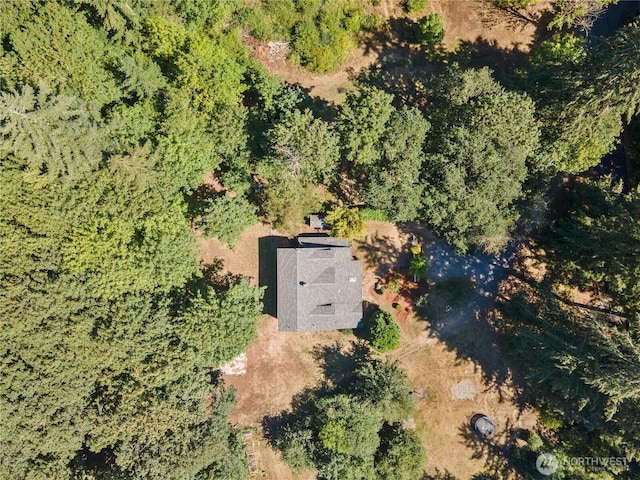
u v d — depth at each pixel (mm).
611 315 41031
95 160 33469
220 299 37156
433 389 41938
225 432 37719
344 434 37938
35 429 33781
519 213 37281
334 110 40125
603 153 38000
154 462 34594
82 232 33844
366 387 39281
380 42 41719
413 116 34938
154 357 35406
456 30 42188
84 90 34031
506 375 42156
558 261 41844
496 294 42188
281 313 38656
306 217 40375
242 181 38531
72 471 35562
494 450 42031
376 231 41656
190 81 34938
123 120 34969
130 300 35188
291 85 41062
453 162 35094
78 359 34281
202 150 37125
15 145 29922
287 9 39781
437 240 42031
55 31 32438
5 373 33031
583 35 42469
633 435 33250
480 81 35344
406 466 38719
